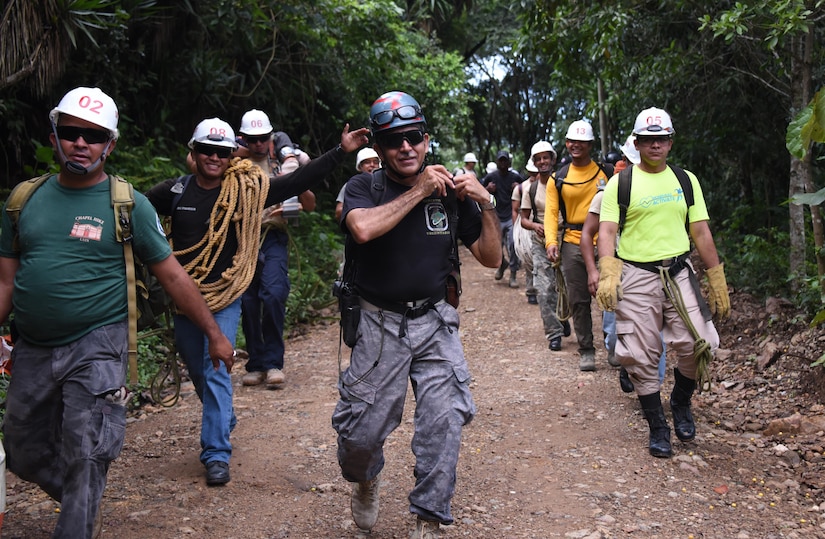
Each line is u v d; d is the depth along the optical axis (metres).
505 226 11.68
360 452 3.43
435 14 20.73
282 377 6.46
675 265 4.70
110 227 3.25
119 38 9.42
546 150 7.49
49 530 3.88
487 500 4.22
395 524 3.95
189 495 4.28
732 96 10.63
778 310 7.43
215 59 11.48
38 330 3.21
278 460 4.82
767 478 4.48
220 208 4.56
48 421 3.33
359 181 3.47
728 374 6.51
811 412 5.45
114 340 3.25
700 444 4.99
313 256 12.06
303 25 12.36
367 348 3.40
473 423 5.55
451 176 3.34
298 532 3.86
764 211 11.62
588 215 5.42
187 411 5.96
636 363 4.75
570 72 9.27
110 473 4.64
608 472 4.55
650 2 9.37
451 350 3.42
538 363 7.27
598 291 4.73
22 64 6.93
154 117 11.48
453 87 17.75
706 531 3.82
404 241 3.38
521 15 8.84
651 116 4.69
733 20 6.79
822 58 8.72
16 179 9.46
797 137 4.39
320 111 15.57
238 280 4.49
